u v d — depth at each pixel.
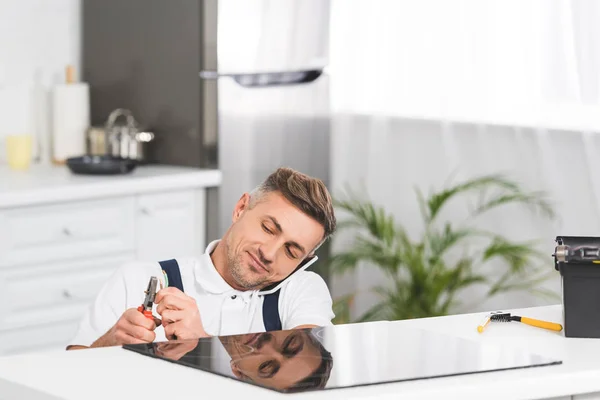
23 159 4.39
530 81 4.15
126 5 4.58
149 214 4.17
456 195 4.50
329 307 2.23
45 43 4.71
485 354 1.72
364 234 4.79
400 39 4.59
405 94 4.60
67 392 1.50
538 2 4.09
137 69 4.56
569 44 4.02
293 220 2.12
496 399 1.56
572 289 1.90
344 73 4.76
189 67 4.35
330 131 4.67
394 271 4.49
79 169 4.15
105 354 1.71
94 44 4.74
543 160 4.14
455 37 4.39
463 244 4.49
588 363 1.71
